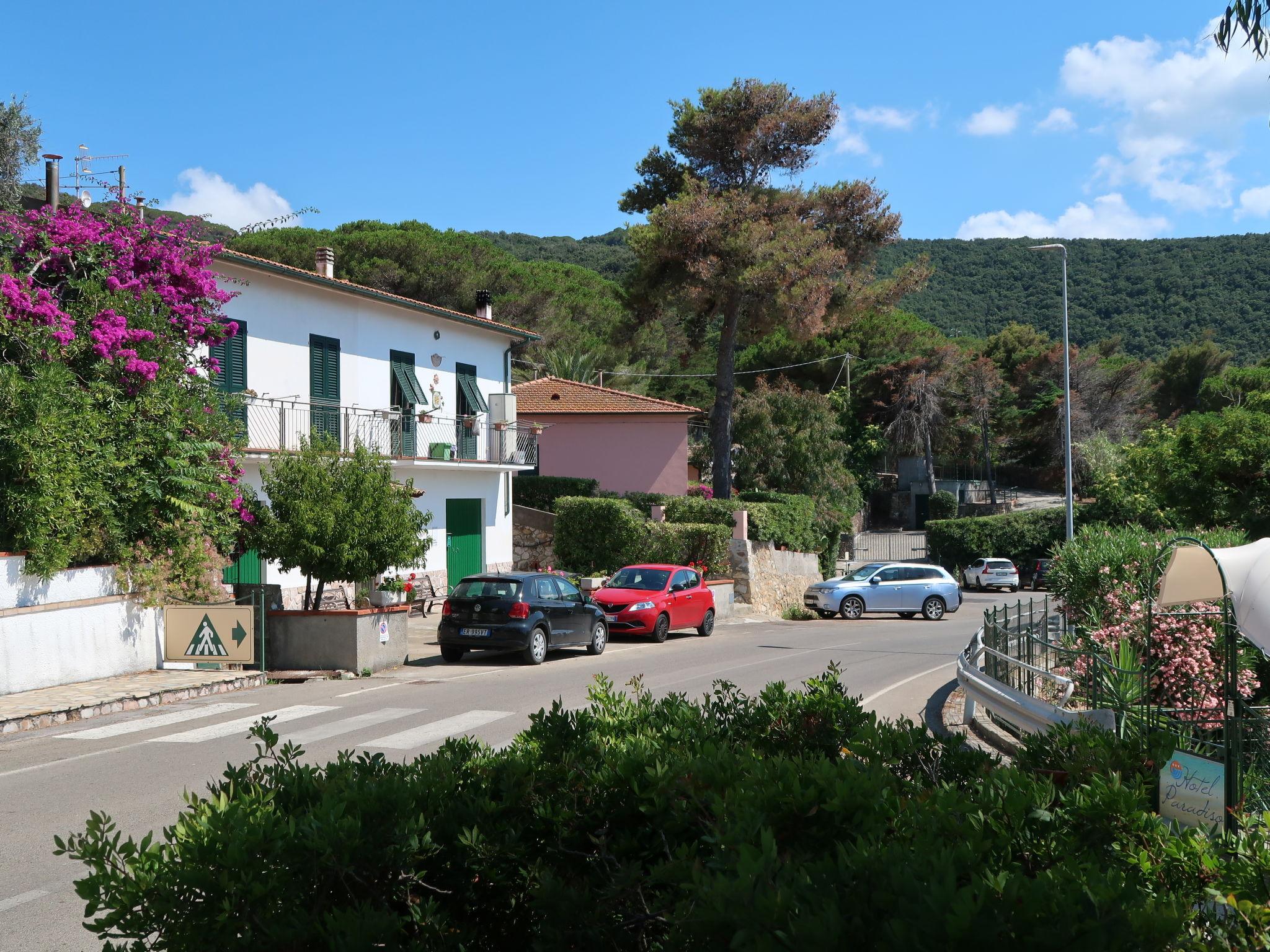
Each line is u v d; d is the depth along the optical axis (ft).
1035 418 234.38
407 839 11.98
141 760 32.14
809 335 113.19
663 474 125.59
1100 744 16.89
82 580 45.93
